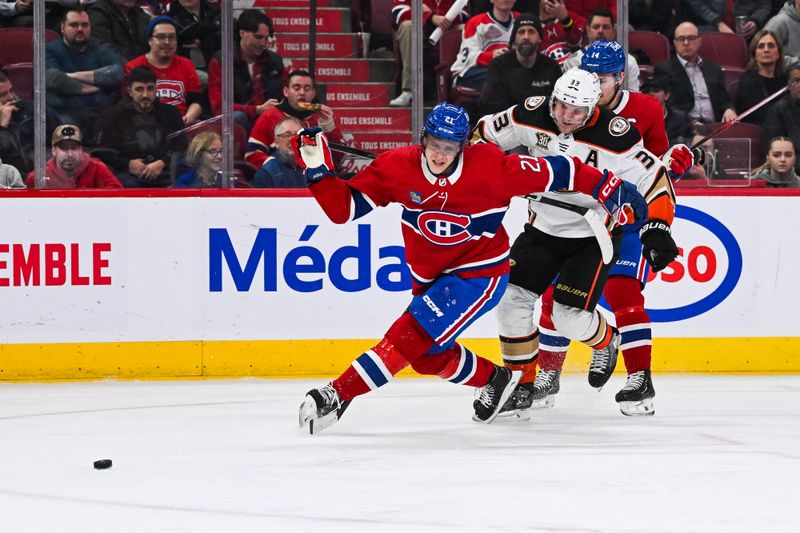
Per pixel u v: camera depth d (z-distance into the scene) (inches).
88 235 583.8
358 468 311.3
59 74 592.4
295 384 563.5
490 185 361.4
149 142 601.3
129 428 404.2
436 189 359.9
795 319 615.5
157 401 493.0
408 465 316.2
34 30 587.8
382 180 363.9
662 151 452.4
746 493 271.9
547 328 454.3
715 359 612.1
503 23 623.8
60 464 321.4
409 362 376.5
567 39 627.8
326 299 595.8
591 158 423.8
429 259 376.8
